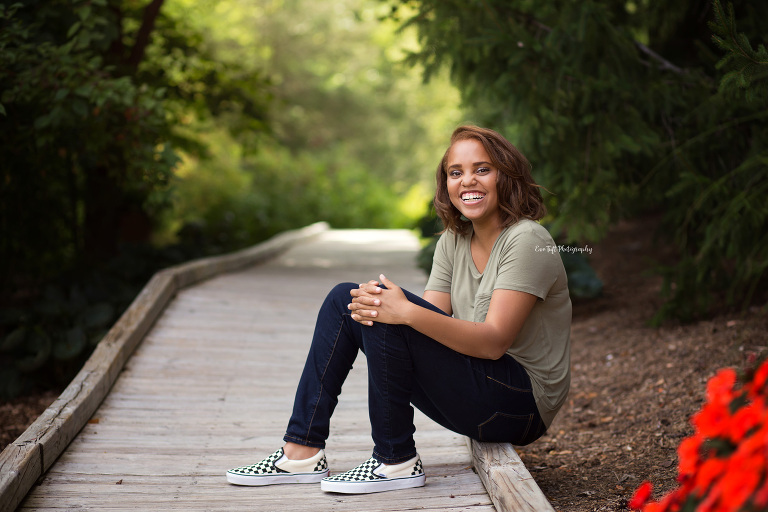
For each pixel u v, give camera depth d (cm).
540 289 243
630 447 334
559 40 446
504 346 242
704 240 469
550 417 262
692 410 360
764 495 122
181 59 929
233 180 1919
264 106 1020
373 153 3108
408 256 1172
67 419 308
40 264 804
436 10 474
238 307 623
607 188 462
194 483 272
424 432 337
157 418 354
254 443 322
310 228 1703
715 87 432
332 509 247
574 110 460
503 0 462
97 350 421
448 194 272
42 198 753
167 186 609
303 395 266
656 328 514
